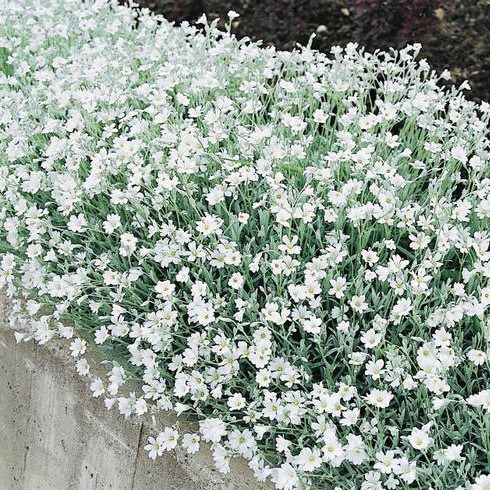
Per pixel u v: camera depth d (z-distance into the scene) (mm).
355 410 2254
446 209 2680
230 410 2436
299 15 4863
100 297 2861
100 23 4066
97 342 2646
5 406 3133
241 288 2578
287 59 3488
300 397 2336
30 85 3732
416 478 2164
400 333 2504
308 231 2744
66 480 2932
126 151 2924
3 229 3135
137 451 2627
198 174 2914
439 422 2385
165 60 3701
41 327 2766
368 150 2840
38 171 3062
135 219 2857
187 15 5094
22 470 3129
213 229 2637
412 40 4422
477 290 2645
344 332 2461
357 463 2197
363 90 3301
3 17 3951
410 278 2691
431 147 2949
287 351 2576
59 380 2861
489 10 4664
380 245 2613
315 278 2521
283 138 3066
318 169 2867
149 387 2521
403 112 3305
